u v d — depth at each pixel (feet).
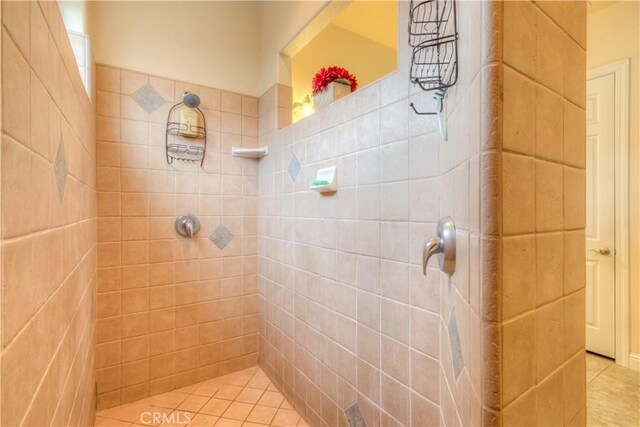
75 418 2.94
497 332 1.32
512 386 1.37
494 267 1.32
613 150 6.19
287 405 5.42
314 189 4.44
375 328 3.63
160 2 5.70
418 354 3.06
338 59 7.77
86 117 3.83
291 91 6.13
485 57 1.34
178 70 5.85
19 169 1.36
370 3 6.93
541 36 1.52
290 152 5.48
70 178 2.69
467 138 1.65
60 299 2.22
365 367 3.78
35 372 1.58
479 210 1.40
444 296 2.55
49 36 1.91
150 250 5.60
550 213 1.59
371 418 3.68
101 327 5.18
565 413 1.72
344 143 4.14
